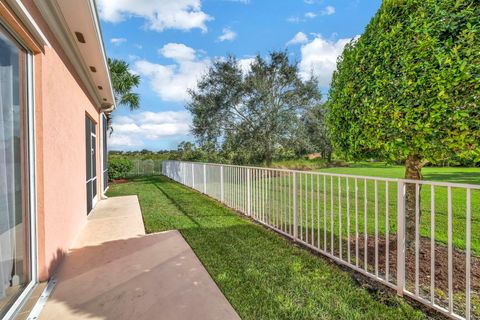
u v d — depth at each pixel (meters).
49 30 3.21
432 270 2.30
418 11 2.40
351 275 3.02
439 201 6.78
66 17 3.38
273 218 5.04
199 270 3.18
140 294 2.67
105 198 8.42
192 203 7.46
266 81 13.02
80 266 3.35
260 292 2.68
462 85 2.15
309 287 2.76
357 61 2.97
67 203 3.94
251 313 2.34
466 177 11.59
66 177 3.90
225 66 13.25
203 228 4.91
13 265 2.38
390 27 2.65
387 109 2.59
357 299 2.53
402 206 2.55
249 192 5.82
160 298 2.59
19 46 2.56
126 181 14.45
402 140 2.54
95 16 3.51
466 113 2.14
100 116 8.49
